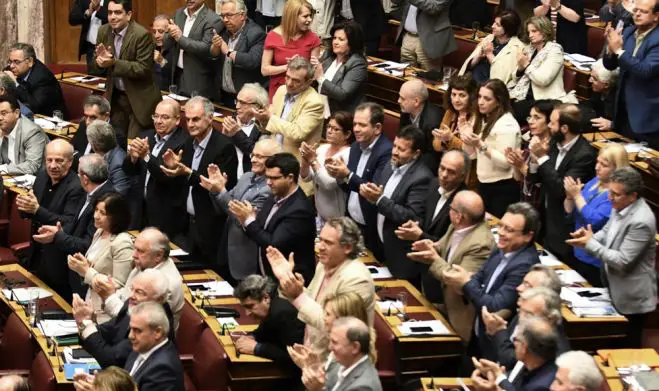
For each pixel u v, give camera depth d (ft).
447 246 66.85
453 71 100.58
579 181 70.23
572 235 65.72
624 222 64.90
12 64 105.60
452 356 65.00
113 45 100.42
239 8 98.73
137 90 100.58
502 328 57.88
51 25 128.36
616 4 98.27
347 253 60.44
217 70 102.68
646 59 83.05
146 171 82.79
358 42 91.97
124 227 69.67
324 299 59.36
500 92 78.28
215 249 78.54
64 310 71.56
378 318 65.36
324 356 58.54
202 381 64.28
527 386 52.11
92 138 82.23
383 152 77.15
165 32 108.17
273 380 63.46
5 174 92.68
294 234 69.87
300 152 80.18
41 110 106.32
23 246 84.84
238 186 75.77
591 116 89.92
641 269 65.36
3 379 55.16
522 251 61.82
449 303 65.62
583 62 100.83
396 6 114.62
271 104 94.43
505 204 79.41
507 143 78.33
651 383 57.47
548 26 90.53
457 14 112.68
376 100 106.22
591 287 68.69
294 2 92.94
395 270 72.95
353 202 77.20
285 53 93.76
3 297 73.46
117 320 62.64
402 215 71.31
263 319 63.16
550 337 51.44
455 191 69.31
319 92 91.71
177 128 82.12
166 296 60.59
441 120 83.46
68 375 63.00
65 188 78.43
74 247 73.87
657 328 69.87
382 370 63.77
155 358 57.06
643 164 82.07
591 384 48.24
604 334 65.16
